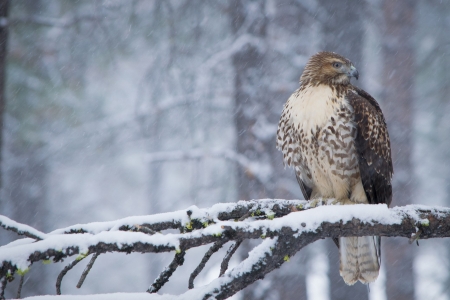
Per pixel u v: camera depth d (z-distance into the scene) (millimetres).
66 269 4777
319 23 15711
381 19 19062
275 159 13719
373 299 19297
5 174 20391
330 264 16516
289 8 15648
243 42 13945
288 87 14211
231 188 16312
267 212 5848
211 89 15133
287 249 5125
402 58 18812
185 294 4977
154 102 15523
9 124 19500
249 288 13734
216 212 5668
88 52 17125
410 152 18266
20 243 4781
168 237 4652
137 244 4586
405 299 17484
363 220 5172
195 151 14156
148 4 15078
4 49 10547
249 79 13945
